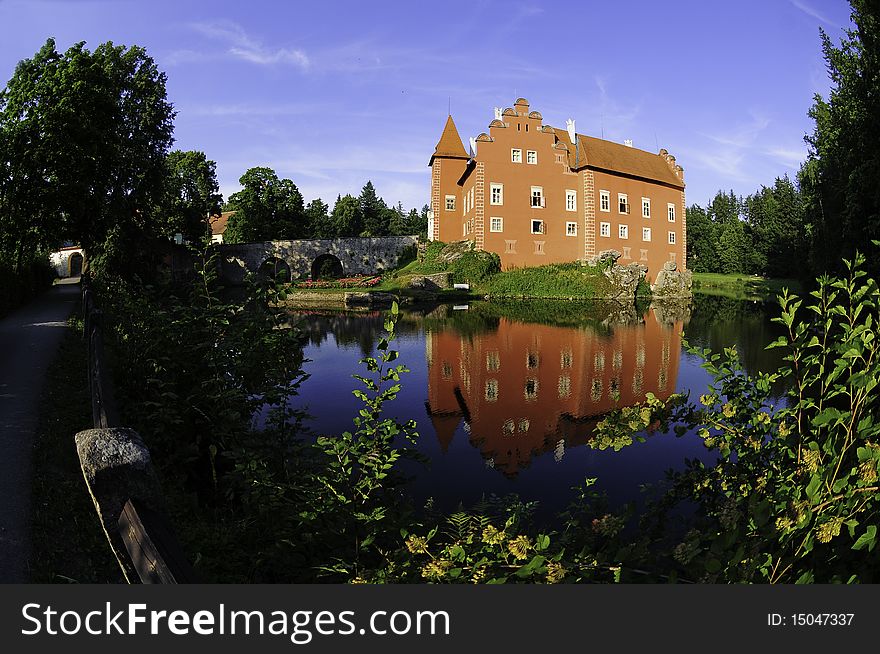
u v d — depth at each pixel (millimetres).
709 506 4273
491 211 48781
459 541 4234
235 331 7117
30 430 7141
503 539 3531
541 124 50062
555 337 21953
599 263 47469
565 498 6820
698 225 100375
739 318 29219
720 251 86500
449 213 56281
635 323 26922
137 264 33250
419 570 3748
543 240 50188
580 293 44938
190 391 6996
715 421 4160
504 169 49094
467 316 30859
